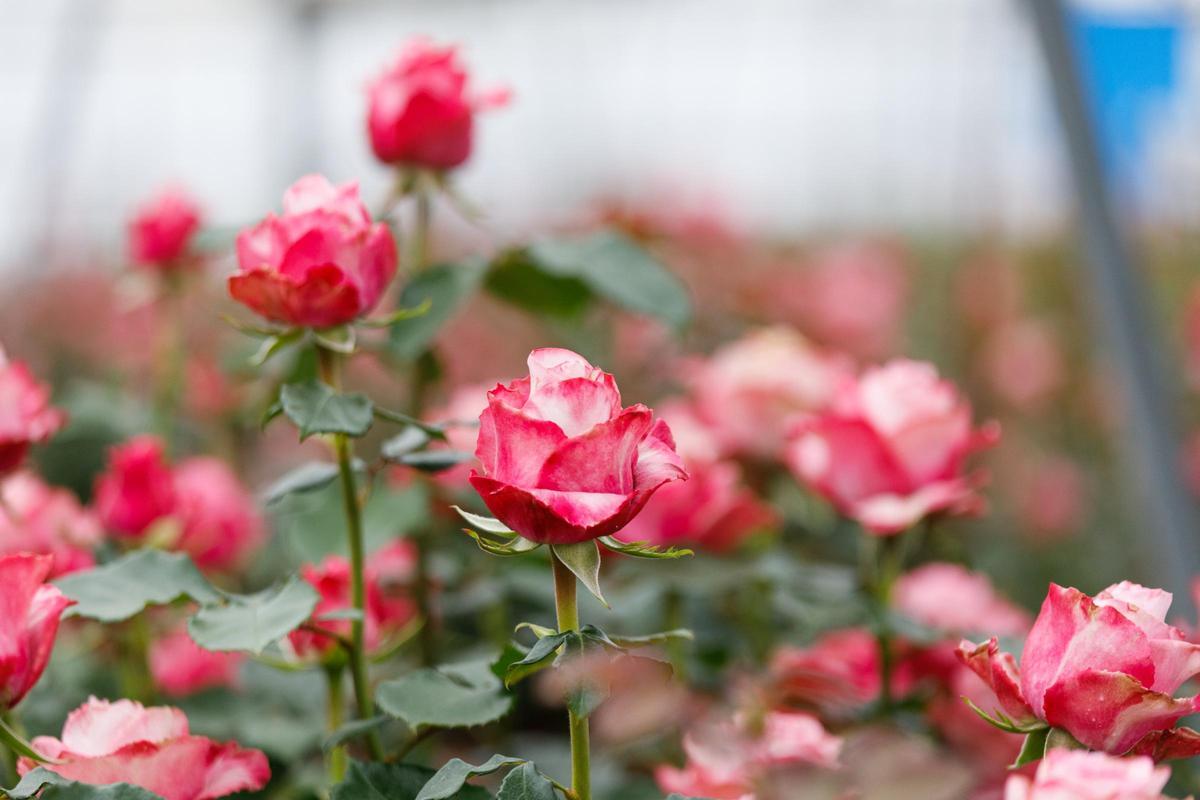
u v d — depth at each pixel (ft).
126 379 7.97
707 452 4.53
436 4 15.07
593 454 3.28
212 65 14.66
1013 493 8.60
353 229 3.67
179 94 14.51
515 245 4.58
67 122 12.63
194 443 7.03
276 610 3.58
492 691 3.61
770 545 5.04
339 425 3.59
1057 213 10.26
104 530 4.26
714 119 15.75
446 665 3.68
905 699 4.09
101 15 12.76
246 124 14.89
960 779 3.48
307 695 4.14
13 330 10.28
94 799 3.32
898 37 14.38
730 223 8.96
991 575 7.37
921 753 3.51
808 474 4.37
